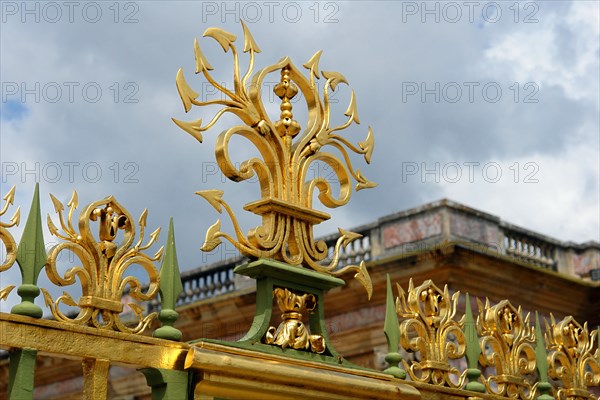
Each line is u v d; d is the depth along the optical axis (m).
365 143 5.08
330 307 14.89
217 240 4.42
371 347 14.33
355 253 15.02
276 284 4.62
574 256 16.94
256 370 4.33
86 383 3.99
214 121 4.48
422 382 5.06
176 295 4.30
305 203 4.78
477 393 5.27
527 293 14.88
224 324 15.44
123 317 14.93
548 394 5.76
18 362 3.80
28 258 3.91
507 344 5.55
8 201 3.88
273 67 4.78
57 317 3.93
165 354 4.19
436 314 5.26
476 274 13.90
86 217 4.04
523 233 16.17
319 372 4.56
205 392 4.25
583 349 6.02
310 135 4.85
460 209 14.70
